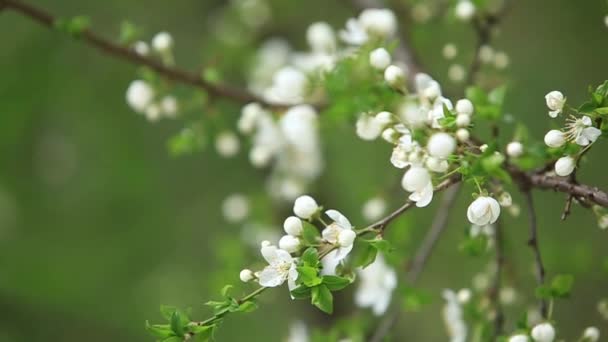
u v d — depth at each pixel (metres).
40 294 2.10
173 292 2.18
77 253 2.15
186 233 2.25
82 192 2.17
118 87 2.08
